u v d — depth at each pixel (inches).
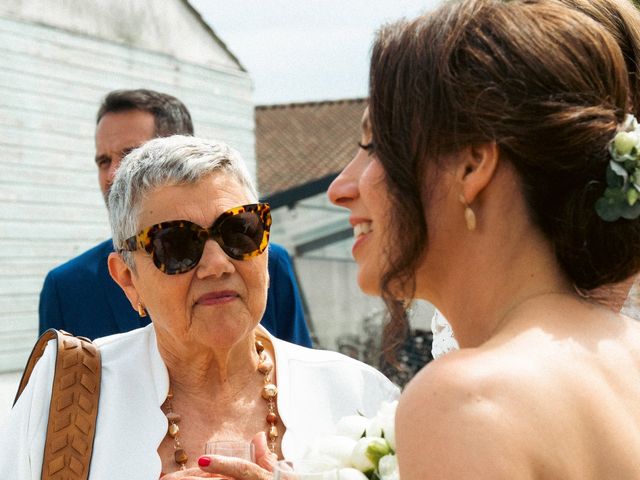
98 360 90.4
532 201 44.4
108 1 453.1
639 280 55.6
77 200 433.4
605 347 42.9
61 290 128.9
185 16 492.7
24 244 410.3
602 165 44.1
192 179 90.7
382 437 61.9
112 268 97.3
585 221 44.3
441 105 44.1
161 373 92.0
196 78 499.8
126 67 460.1
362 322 676.1
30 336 410.9
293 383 96.3
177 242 89.1
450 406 38.1
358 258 50.3
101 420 87.8
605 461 39.2
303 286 681.6
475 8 45.9
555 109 42.9
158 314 90.9
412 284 46.5
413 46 46.1
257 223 91.5
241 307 90.4
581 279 45.8
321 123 1334.9
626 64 51.4
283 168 1233.4
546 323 42.9
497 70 43.5
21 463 85.8
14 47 409.7
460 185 44.5
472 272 45.5
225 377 93.5
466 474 36.3
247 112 529.7
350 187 50.2
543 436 37.7
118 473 85.5
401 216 45.4
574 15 46.2
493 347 41.4
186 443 90.0
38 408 87.2
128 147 140.3
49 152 422.3
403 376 350.6
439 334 82.0
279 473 60.7
